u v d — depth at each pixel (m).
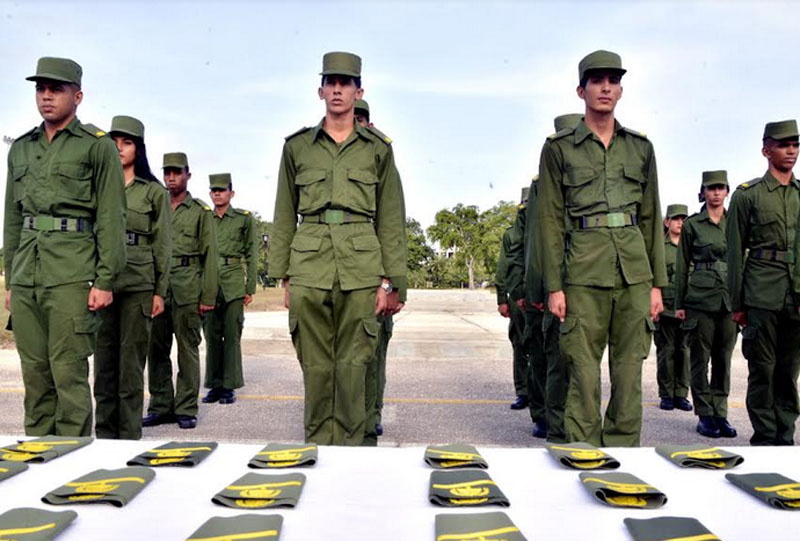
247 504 1.44
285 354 10.00
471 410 6.14
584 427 3.65
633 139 3.78
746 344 4.78
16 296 3.66
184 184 5.81
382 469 1.71
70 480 1.61
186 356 5.52
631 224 3.70
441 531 1.28
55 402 3.78
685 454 1.79
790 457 1.83
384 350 5.23
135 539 1.27
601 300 3.65
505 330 13.47
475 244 54.28
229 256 6.55
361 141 3.84
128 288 4.41
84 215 3.74
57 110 3.67
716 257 5.45
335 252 3.68
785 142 4.53
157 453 1.78
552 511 1.43
